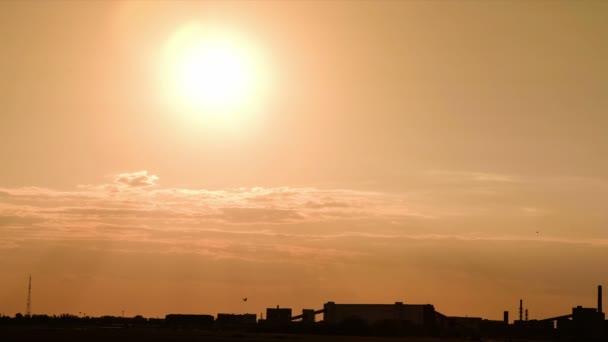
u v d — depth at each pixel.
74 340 158.38
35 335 180.38
